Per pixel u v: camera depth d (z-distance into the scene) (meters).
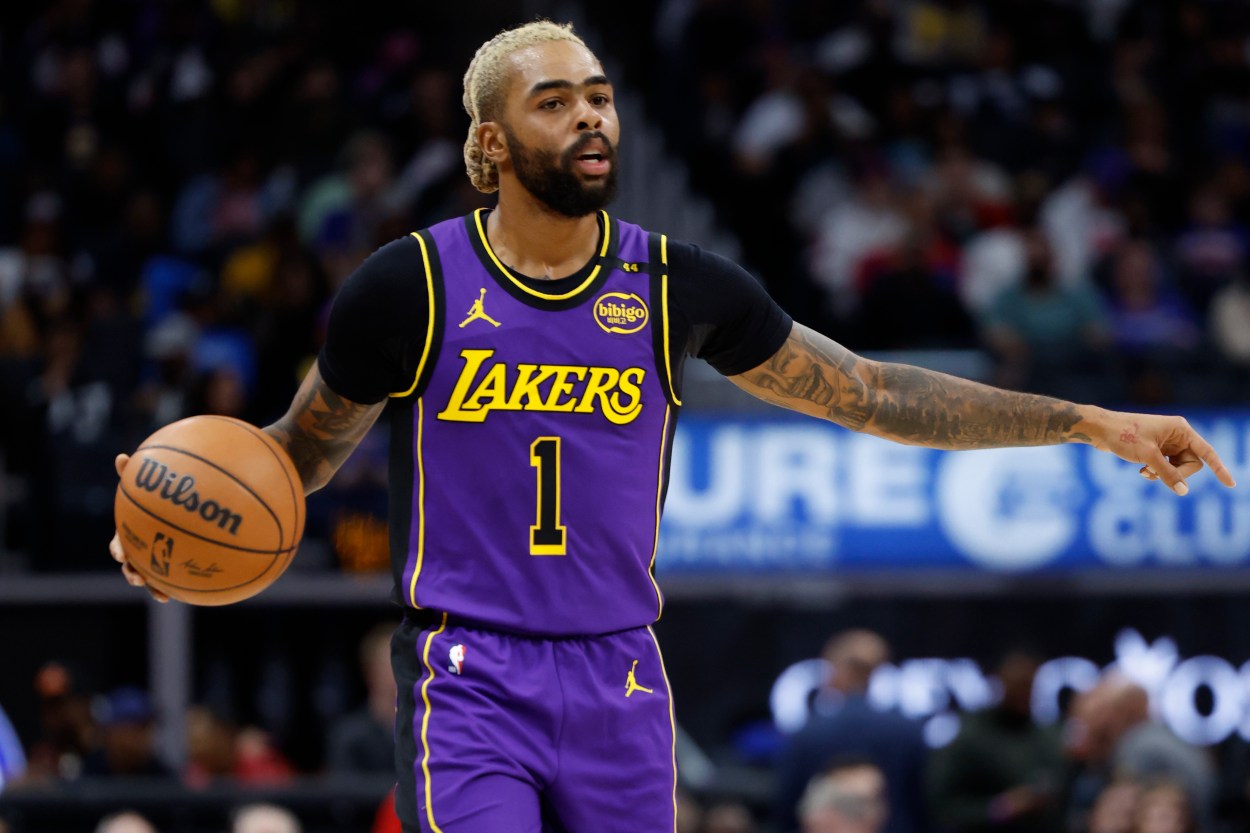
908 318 36.12
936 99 42.88
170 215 43.56
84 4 47.09
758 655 31.33
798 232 40.25
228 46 45.91
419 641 11.10
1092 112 44.91
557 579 10.98
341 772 26.77
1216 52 45.78
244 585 11.55
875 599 31.41
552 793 11.01
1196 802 24.75
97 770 26.45
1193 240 40.28
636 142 40.88
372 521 30.86
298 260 36.16
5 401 33.53
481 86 11.11
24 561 31.75
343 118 43.53
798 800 25.53
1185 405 31.89
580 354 11.05
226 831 24.88
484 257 11.11
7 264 40.75
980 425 11.95
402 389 11.19
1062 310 36.06
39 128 44.31
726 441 30.53
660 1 45.19
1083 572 30.61
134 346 35.34
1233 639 31.25
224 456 11.46
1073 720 29.09
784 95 42.62
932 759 26.98
